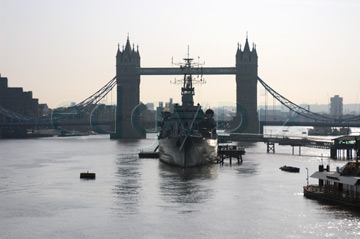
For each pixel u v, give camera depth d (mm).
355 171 106688
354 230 87500
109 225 91500
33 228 90250
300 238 84188
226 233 86938
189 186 128625
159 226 90688
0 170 166250
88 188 126812
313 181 136375
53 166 178375
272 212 99438
